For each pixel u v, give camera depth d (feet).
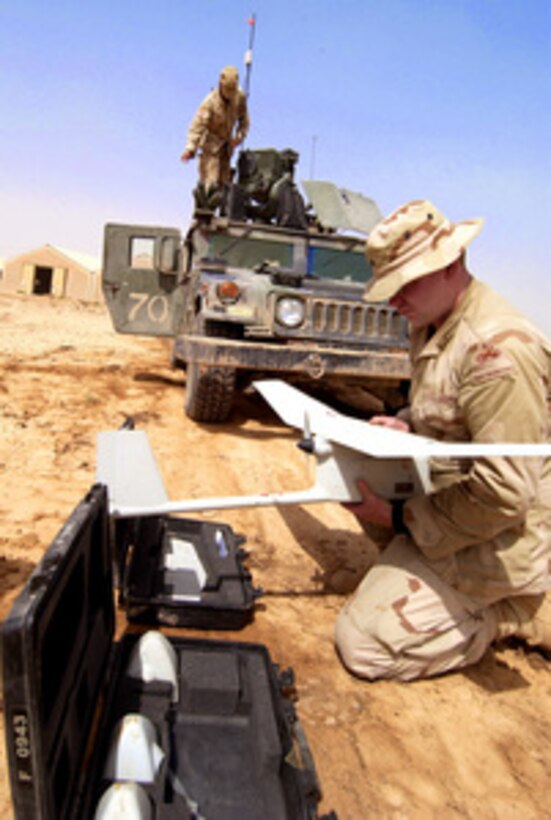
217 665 6.94
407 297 7.35
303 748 6.01
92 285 93.81
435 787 6.40
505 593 7.53
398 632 7.56
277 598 9.62
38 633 4.05
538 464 6.70
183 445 16.52
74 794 5.05
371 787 6.29
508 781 6.61
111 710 6.10
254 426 19.27
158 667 6.51
